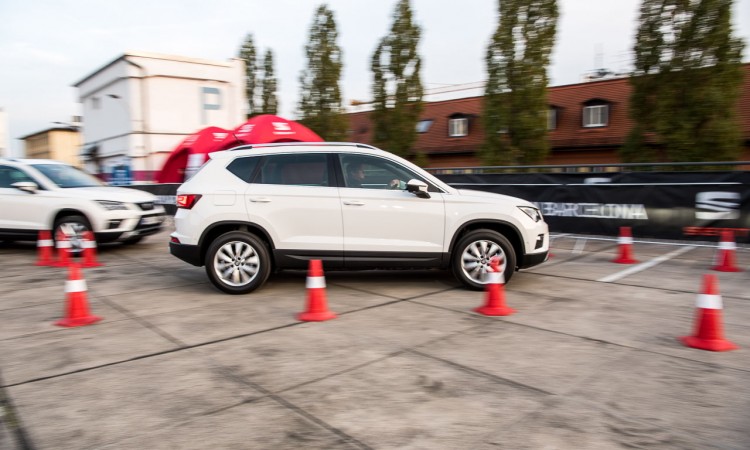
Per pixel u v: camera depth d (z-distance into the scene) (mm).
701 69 15781
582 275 7344
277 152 6480
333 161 6398
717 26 15359
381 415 3182
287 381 3705
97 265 8500
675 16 15953
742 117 21078
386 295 6230
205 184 6414
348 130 28719
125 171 16859
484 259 6371
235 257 6305
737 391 3449
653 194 9734
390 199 6227
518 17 19078
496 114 19859
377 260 6262
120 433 2984
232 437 2934
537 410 3215
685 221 9453
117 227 9430
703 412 3160
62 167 10414
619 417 3111
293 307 5738
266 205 6234
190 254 6371
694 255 8812
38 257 9469
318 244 6227
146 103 16328
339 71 27766
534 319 5164
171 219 15719
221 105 17859
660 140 16594
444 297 6109
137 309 5691
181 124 17078
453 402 3346
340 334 4758
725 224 9070
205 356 4219
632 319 5137
